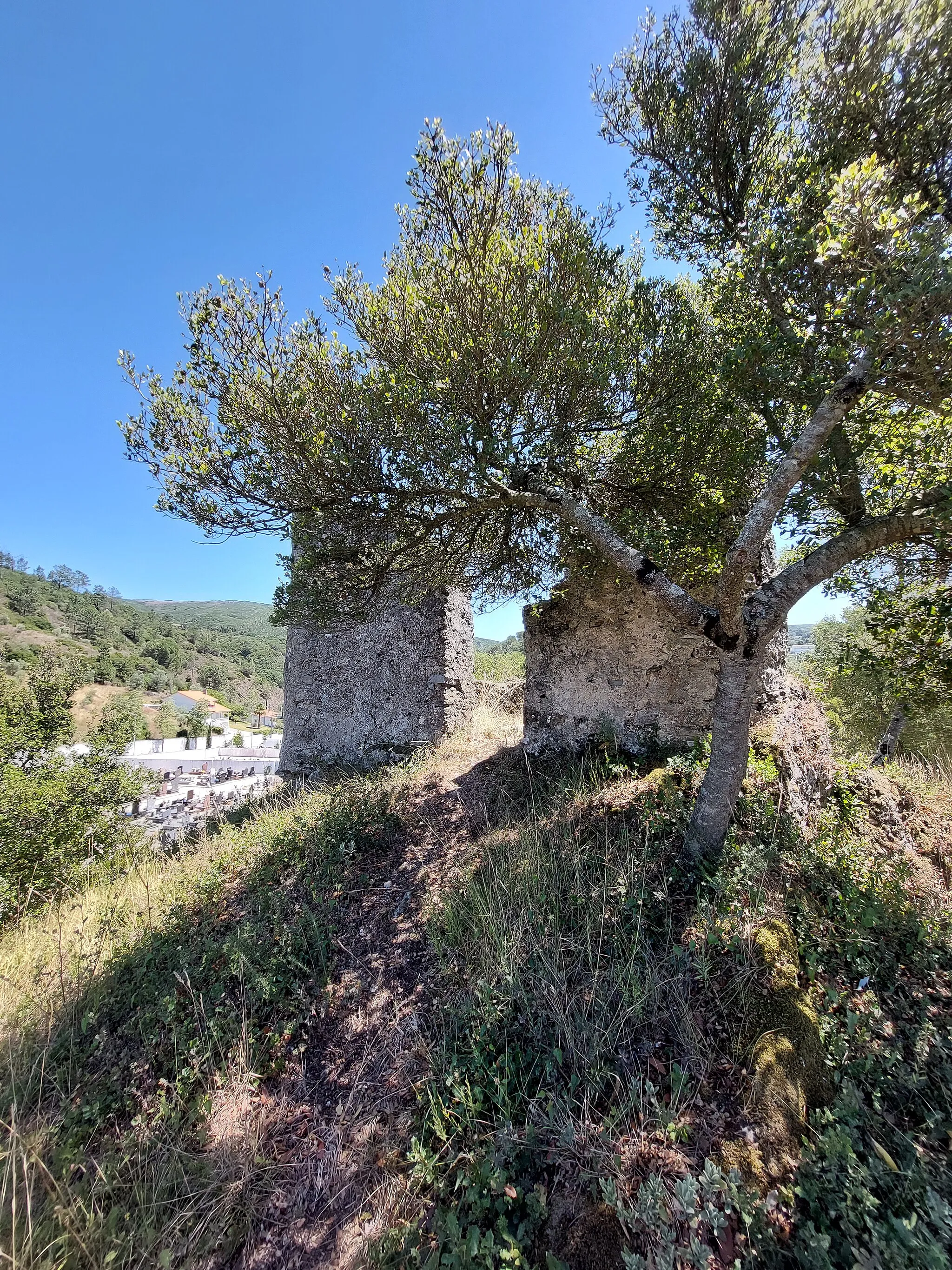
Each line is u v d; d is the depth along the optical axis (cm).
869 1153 174
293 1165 224
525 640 554
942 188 282
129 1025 293
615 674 500
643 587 309
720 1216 155
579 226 332
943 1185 162
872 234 225
